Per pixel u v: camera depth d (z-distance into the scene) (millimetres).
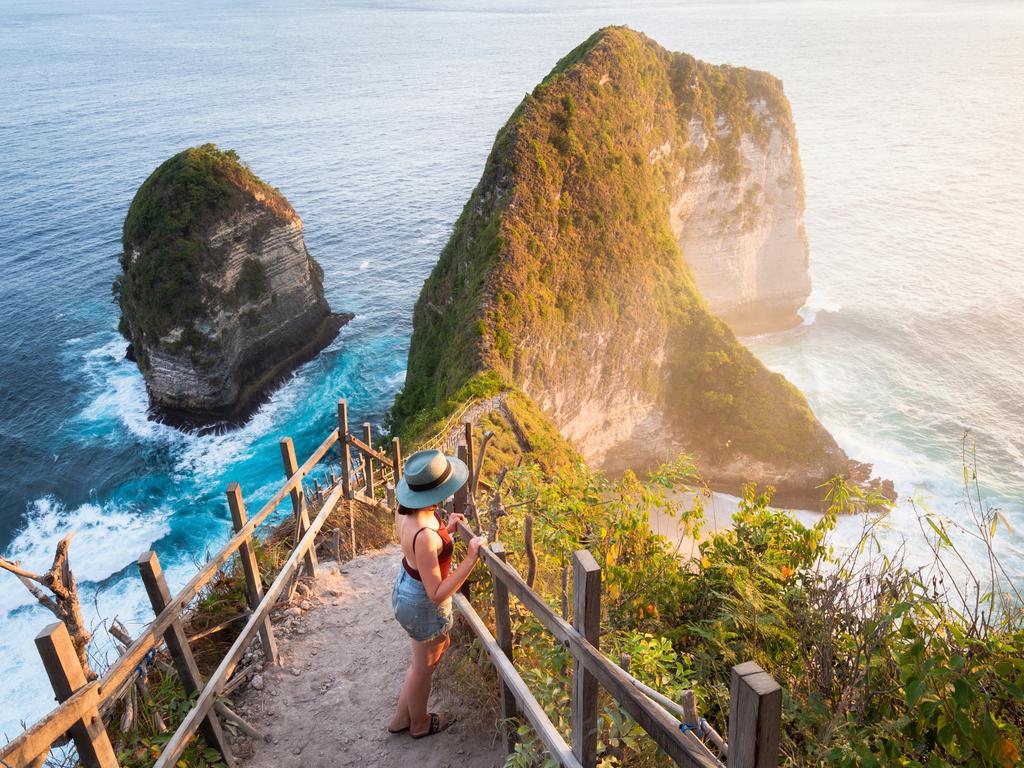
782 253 78812
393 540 9031
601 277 50750
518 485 7918
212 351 53062
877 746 3900
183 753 5000
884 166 135875
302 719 5742
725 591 5980
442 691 5773
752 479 52250
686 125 67812
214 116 175750
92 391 56375
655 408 54812
